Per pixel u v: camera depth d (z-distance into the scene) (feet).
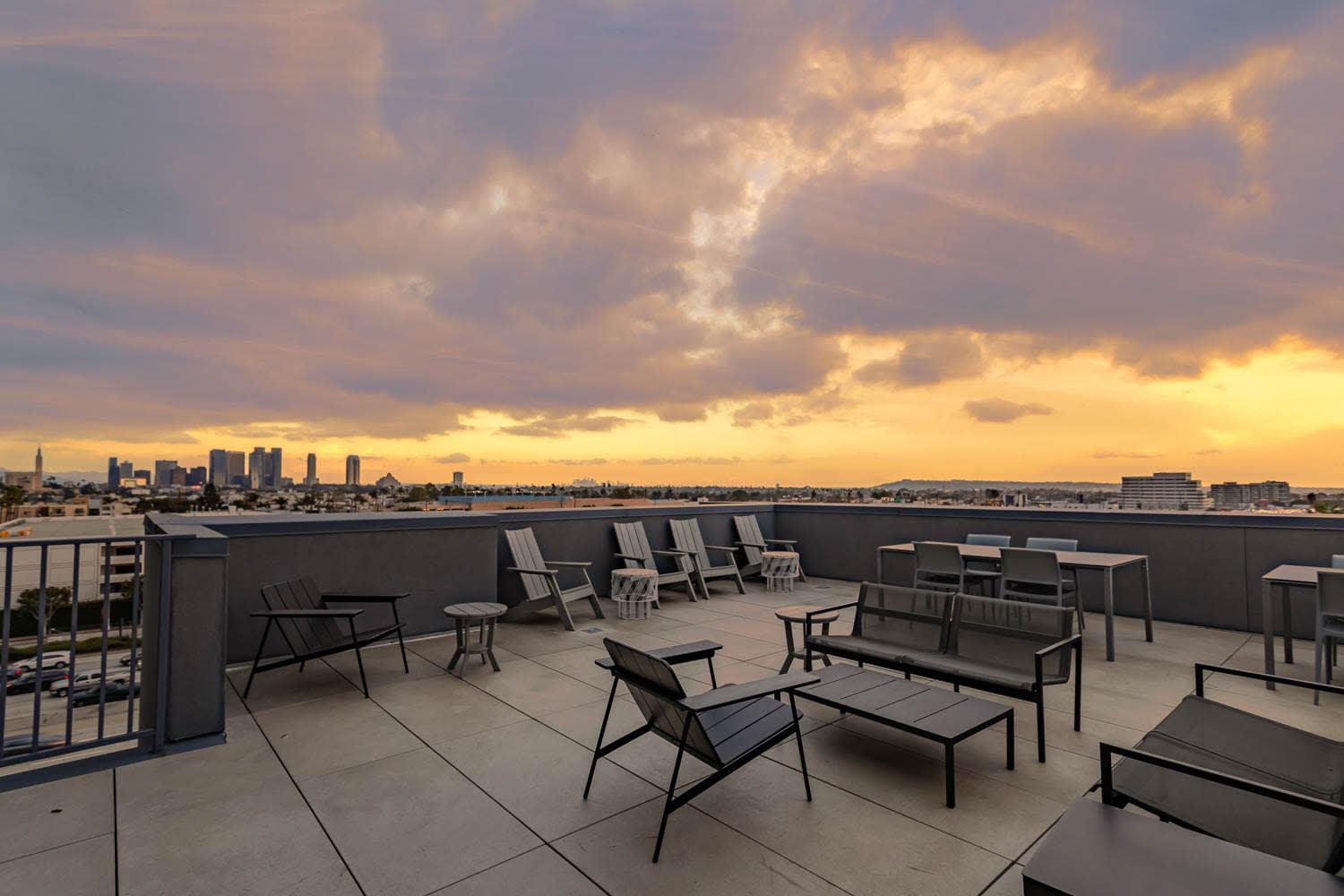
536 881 6.84
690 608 22.36
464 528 18.83
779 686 7.99
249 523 15.40
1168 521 20.83
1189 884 4.70
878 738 10.82
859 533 28.37
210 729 10.54
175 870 7.04
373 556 17.24
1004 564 17.31
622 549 24.62
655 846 7.47
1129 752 5.81
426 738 10.78
